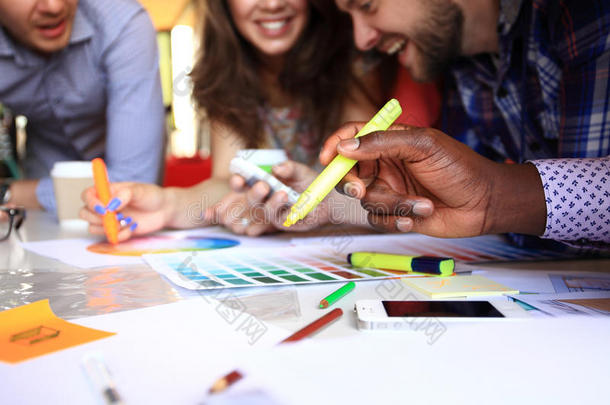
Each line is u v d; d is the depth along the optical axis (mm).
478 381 300
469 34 940
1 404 272
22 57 1293
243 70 1366
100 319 413
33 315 424
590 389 291
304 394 280
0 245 793
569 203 524
